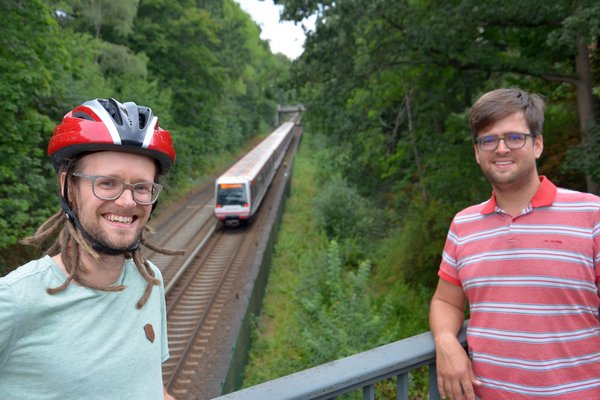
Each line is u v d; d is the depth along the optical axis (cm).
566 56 1174
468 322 204
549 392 174
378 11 1224
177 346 1142
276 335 1346
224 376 960
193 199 3419
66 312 125
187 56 3881
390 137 2216
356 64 1453
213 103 4688
